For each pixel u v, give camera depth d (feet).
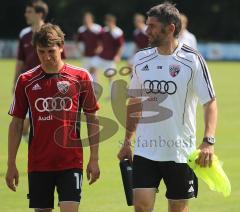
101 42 284.20
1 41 546.67
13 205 99.45
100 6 630.33
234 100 241.96
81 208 98.48
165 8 71.92
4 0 627.05
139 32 266.98
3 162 128.26
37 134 70.44
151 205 72.64
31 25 128.57
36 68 71.46
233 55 536.01
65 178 70.18
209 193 107.76
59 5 613.52
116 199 103.76
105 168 125.29
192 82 72.13
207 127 70.44
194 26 633.61
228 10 628.69
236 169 124.47
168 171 72.84
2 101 236.02
